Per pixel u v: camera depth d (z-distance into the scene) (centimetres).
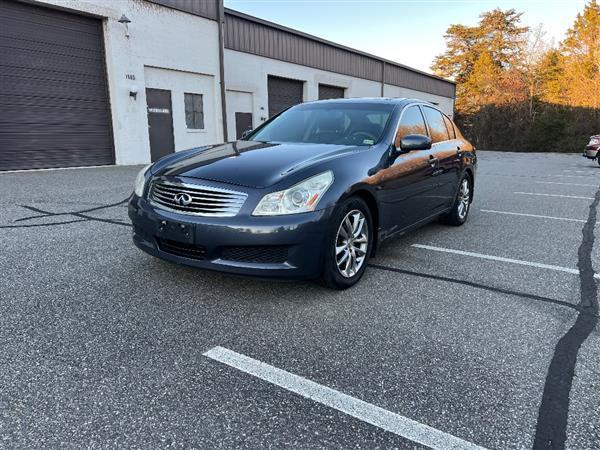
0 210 574
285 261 278
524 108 3512
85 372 210
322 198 286
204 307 286
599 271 376
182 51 1366
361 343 245
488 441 171
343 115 415
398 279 347
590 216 623
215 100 1505
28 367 213
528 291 328
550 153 3034
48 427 172
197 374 211
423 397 198
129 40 1217
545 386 208
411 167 387
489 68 4091
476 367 223
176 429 173
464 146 542
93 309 279
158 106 1339
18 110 1029
